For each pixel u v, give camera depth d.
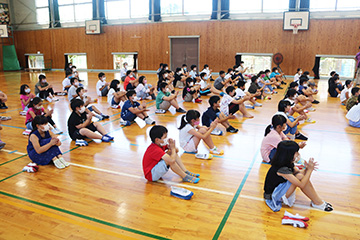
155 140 3.70
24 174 4.07
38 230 2.83
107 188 3.67
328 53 15.30
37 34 22.47
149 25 18.83
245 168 4.23
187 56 18.38
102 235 2.75
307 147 5.08
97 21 19.94
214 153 4.79
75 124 5.25
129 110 6.47
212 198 3.41
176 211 3.14
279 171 3.05
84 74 18.80
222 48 17.38
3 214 3.11
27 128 5.98
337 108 8.35
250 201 3.33
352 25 14.61
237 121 6.90
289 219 2.89
